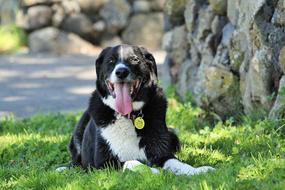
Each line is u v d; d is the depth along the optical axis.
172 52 11.15
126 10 20.50
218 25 9.20
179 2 10.52
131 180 5.46
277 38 7.43
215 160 6.46
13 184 5.97
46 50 20.17
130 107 6.13
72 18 20.22
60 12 20.16
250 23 7.69
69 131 9.16
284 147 6.53
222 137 7.47
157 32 20.61
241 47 8.25
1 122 10.04
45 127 9.55
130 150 6.26
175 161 6.13
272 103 7.59
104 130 6.27
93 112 6.38
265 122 7.29
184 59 10.80
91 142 6.53
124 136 6.24
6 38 20.61
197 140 7.56
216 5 9.03
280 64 7.24
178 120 9.03
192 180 5.32
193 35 9.98
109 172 5.82
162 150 6.29
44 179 5.93
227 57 8.70
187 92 10.11
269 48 7.50
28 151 7.60
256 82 7.68
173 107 9.91
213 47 9.28
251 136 7.18
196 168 5.92
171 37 11.15
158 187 5.24
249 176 5.38
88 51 20.30
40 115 10.62
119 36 20.78
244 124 7.84
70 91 14.30
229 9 8.71
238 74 8.52
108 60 6.30
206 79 8.68
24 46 20.73
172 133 6.81
